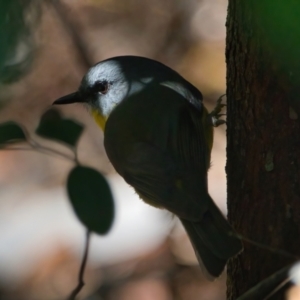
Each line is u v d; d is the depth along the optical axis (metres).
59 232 14.47
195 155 7.91
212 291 13.38
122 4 16.66
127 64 9.45
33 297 13.71
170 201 7.41
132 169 8.09
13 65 4.79
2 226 14.73
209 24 16.45
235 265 6.95
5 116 15.05
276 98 6.32
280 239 6.36
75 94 10.02
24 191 15.35
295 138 6.27
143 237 14.01
